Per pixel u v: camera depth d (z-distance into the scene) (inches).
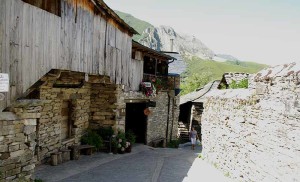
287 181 283.6
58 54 313.3
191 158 610.2
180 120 1250.0
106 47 454.6
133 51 650.8
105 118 594.6
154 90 724.7
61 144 475.5
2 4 227.5
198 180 418.6
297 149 269.3
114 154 560.7
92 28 399.5
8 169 250.4
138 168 467.2
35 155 406.6
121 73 538.3
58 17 311.3
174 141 938.1
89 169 432.5
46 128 430.3
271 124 323.0
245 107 397.1
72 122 523.2
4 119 244.5
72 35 343.3
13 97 244.4
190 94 1196.5
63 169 416.5
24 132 263.0
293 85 281.7
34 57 270.5
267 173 324.8
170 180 412.2
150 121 802.2
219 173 468.4
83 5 369.1
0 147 244.1
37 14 273.1
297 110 272.4
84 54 378.0
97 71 424.5
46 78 386.9
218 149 506.3
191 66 5334.6
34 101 267.4
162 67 920.3
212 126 549.6
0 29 226.1
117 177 405.1
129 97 652.7
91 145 531.2
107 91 594.6
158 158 573.3
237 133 419.5
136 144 742.5
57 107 460.4
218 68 5196.9
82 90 548.1
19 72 250.4
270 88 331.6
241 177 398.0
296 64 293.6
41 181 339.6
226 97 478.9
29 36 262.2
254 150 362.0
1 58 228.5
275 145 311.1
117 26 500.4
